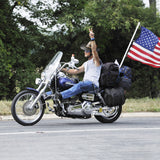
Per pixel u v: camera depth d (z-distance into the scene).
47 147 15.61
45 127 22.17
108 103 23.70
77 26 57.12
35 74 55.38
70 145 16.08
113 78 23.45
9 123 24.23
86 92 23.59
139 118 27.94
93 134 19.31
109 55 64.31
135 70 63.34
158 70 61.66
